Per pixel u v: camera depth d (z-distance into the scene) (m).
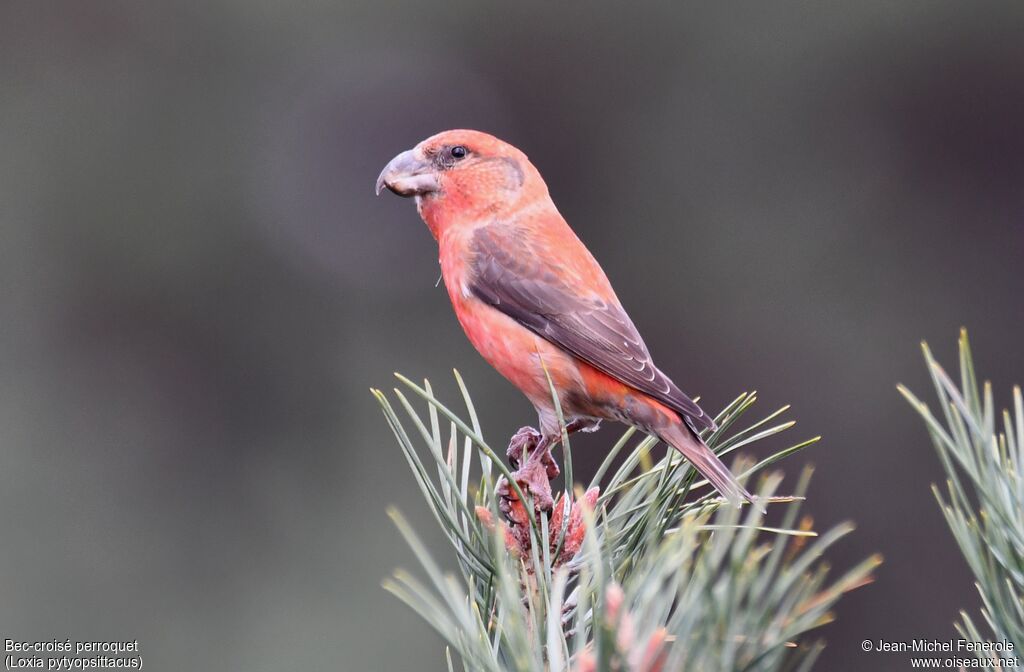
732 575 2.69
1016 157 14.45
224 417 13.03
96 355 13.09
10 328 12.95
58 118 13.53
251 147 13.88
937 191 14.55
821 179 14.55
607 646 2.57
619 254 14.52
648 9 14.62
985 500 3.25
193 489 12.59
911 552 13.91
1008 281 14.34
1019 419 3.48
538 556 3.75
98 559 12.13
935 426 3.30
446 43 14.69
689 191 14.57
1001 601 3.21
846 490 14.07
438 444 4.17
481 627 3.28
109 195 13.45
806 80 14.58
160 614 11.84
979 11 14.22
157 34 13.91
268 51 14.18
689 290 14.39
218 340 13.29
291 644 11.52
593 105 14.76
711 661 2.68
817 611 2.72
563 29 14.71
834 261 14.45
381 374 13.22
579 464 13.39
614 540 3.96
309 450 12.86
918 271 14.41
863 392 14.22
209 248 13.45
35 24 13.68
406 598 3.07
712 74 14.64
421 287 13.68
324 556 12.11
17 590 11.90
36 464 12.49
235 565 12.13
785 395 14.27
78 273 13.23
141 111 13.72
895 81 14.55
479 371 13.32
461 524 4.02
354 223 13.94
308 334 13.41
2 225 13.13
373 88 14.39
